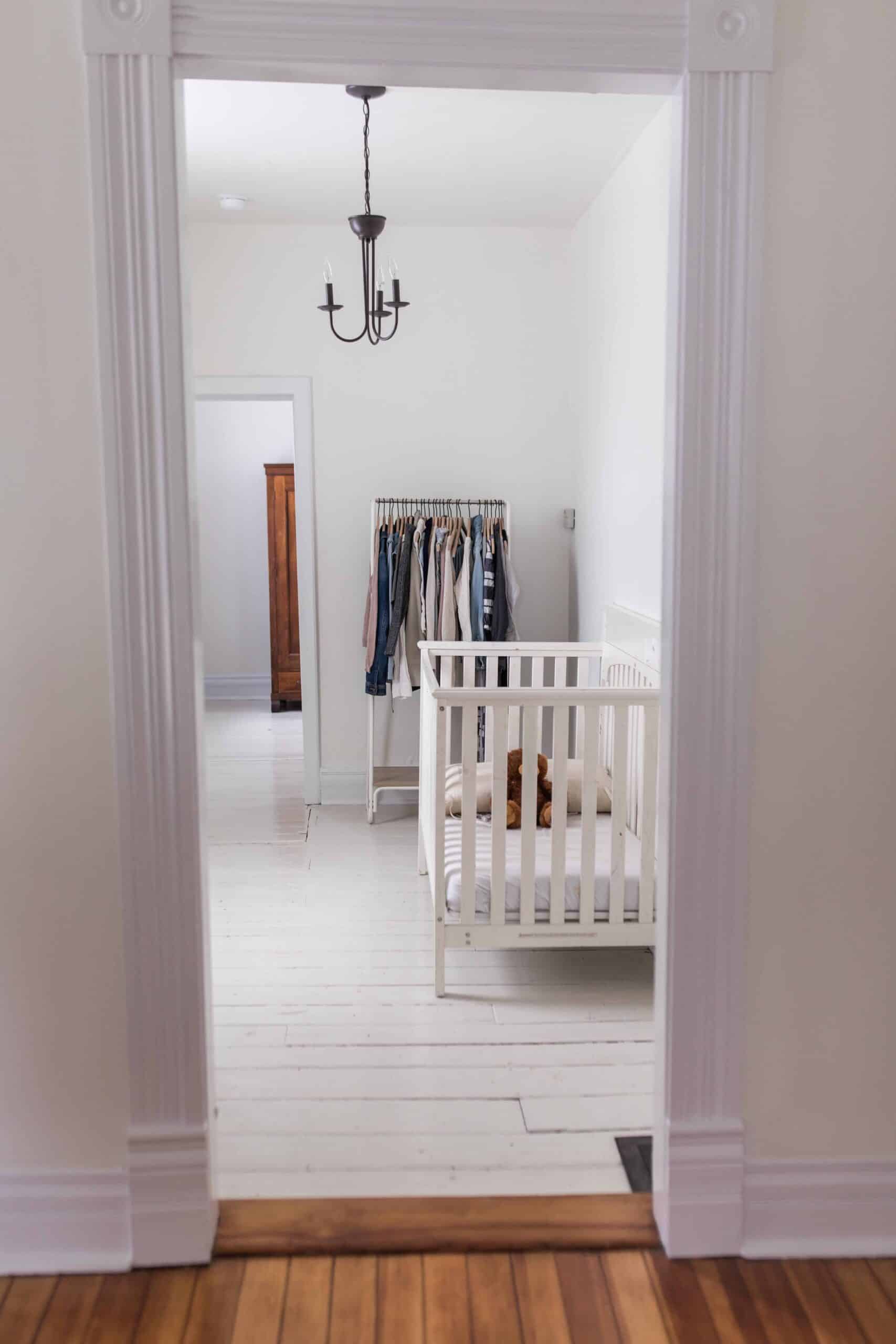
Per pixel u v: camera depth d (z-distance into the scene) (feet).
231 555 26.66
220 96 10.83
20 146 5.95
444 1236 6.80
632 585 13.01
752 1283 6.48
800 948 6.70
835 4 6.06
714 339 6.14
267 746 21.85
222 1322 6.11
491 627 16.08
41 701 6.33
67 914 6.48
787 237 6.19
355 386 16.85
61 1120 6.63
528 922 10.39
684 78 6.04
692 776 6.46
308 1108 8.47
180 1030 6.52
